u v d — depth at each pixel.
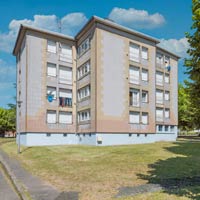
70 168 14.28
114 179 11.17
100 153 20.41
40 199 8.47
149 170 13.01
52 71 33.47
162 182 10.36
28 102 31.38
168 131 40.62
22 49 34.94
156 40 35.44
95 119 29.30
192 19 7.09
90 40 31.36
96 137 29.05
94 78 29.92
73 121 34.50
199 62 7.36
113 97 30.67
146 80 34.59
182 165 14.24
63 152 22.08
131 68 32.94
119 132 30.75
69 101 34.47
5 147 31.17
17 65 39.56
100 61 29.98
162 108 39.75
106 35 30.73
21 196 9.06
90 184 10.41
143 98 34.22
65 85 34.34
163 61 40.47
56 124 33.09
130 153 19.50
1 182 11.82
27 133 31.05
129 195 8.48
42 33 32.88
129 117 32.06
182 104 49.56
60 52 34.25
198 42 7.37
